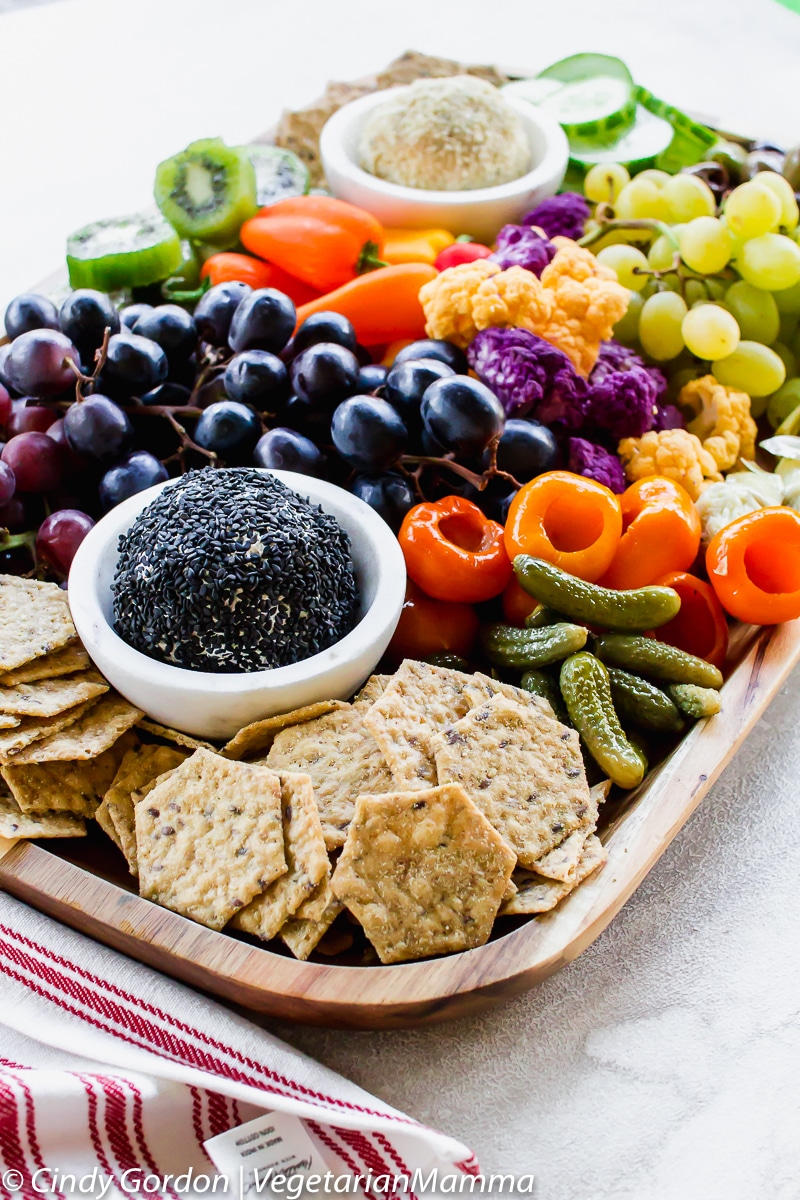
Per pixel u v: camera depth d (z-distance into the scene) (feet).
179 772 1.52
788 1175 1.38
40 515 1.82
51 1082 1.37
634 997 1.49
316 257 2.05
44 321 1.84
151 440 1.84
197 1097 1.40
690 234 2.04
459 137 2.20
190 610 1.54
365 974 1.39
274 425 1.82
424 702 1.56
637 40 3.06
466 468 1.75
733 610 1.69
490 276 1.88
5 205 2.50
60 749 1.52
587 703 1.56
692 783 1.54
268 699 1.54
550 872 1.45
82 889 1.46
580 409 1.82
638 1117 1.41
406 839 1.43
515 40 3.05
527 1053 1.45
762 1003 1.48
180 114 2.76
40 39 3.05
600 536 1.68
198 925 1.43
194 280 2.20
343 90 2.43
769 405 2.07
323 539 1.60
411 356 1.83
